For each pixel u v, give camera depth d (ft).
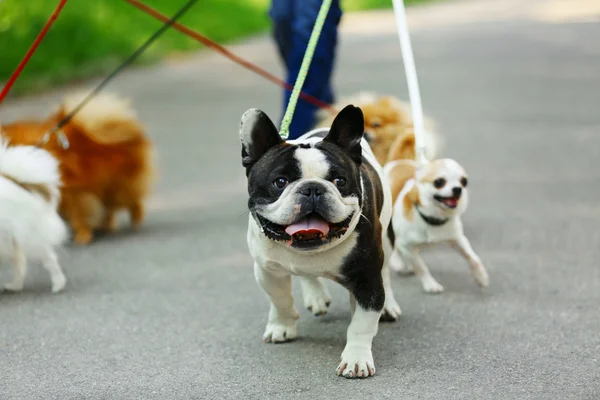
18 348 15.93
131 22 66.95
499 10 100.27
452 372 14.25
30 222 19.02
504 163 32.55
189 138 39.50
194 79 56.24
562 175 30.42
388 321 17.02
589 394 13.15
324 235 12.86
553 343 15.49
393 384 13.79
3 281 20.63
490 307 17.76
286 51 24.91
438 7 109.09
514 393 13.28
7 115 42.24
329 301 17.34
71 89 50.62
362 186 13.84
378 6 110.01
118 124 25.23
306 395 13.46
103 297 19.15
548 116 41.60
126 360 15.24
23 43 54.90
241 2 91.56
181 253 22.84
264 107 46.21
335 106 23.80
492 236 23.44
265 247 13.93
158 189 30.68
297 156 13.07
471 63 59.88
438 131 37.42
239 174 32.55
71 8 60.70
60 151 23.97
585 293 18.44
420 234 18.69
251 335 16.44
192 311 17.99
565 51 64.13
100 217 25.96
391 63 60.75
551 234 23.43
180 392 13.74
